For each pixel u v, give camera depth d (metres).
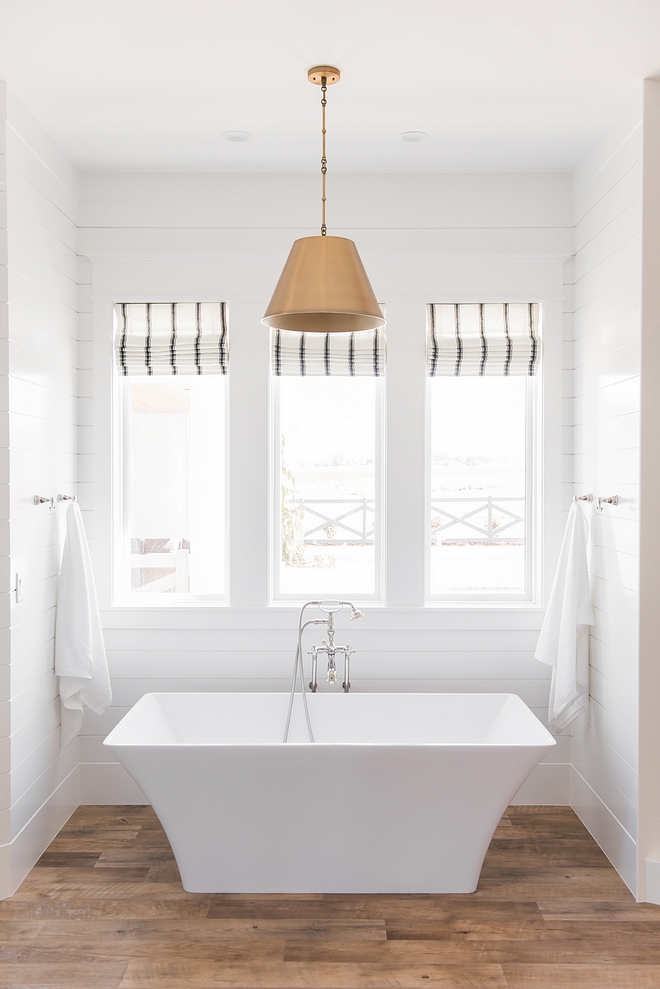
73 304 3.40
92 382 3.46
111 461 3.46
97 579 3.45
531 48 2.46
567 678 3.10
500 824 3.29
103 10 2.23
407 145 3.18
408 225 3.46
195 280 3.46
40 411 2.96
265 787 2.62
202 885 2.72
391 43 2.42
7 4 2.20
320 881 2.71
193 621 3.45
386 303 3.47
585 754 3.29
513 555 3.58
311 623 3.29
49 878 2.80
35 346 2.91
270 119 2.94
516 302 3.50
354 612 3.21
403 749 2.57
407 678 3.47
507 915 2.57
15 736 2.71
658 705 2.66
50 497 3.08
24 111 2.80
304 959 2.33
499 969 2.28
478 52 2.48
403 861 2.71
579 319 3.40
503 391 3.57
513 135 3.09
